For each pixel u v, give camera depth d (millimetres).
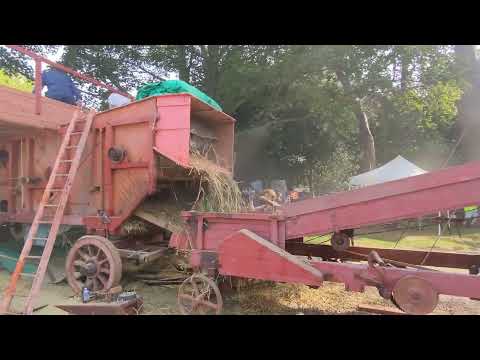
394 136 22594
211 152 6418
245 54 18312
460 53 23250
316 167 21250
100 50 20328
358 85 16828
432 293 3186
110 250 4762
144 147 5176
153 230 6066
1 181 7012
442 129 23500
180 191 6340
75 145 5754
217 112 5809
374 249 4832
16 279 4250
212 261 4066
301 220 3926
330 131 18547
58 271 5770
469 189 3248
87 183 5648
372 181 15992
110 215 5422
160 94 5020
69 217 5711
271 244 3854
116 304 4012
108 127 5434
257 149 20906
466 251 9305
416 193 3453
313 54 16000
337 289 5387
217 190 5238
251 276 3752
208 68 19828
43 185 6234
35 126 6004
